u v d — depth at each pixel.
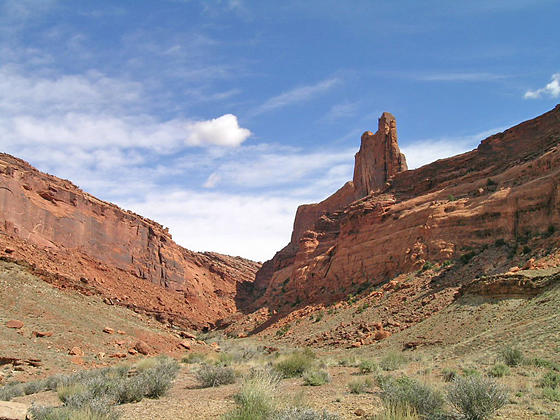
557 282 35.97
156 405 15.91
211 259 152.88
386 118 116.62
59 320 46.75
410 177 94.75
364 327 52.56
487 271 52.94
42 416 11.97
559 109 77.50
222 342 75.88
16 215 68.06
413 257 67.31
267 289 123.94
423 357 32.25
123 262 92.31
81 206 84.94
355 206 95.75
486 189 69.00
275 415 10.78
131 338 51.03
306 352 38.56
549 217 55.81
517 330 30.44
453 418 11.83
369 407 13.65
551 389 15.20
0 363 33.16
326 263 94.69
